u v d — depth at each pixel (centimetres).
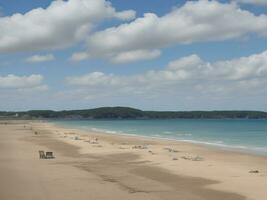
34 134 9069
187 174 2850
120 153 4472
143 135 9025
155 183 2467
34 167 3225
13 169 3075
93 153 4500
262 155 4309
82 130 12025
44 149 5000
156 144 5953
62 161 3700
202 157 4056
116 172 2950
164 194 2131
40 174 2816
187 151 4769
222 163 3522
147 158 3934
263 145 5931
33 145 5694
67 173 2873
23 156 4100
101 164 3475
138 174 2855
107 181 2528
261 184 2431
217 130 11638
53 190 2212
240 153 4541
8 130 11262
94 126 16700
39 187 2302
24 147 5303
